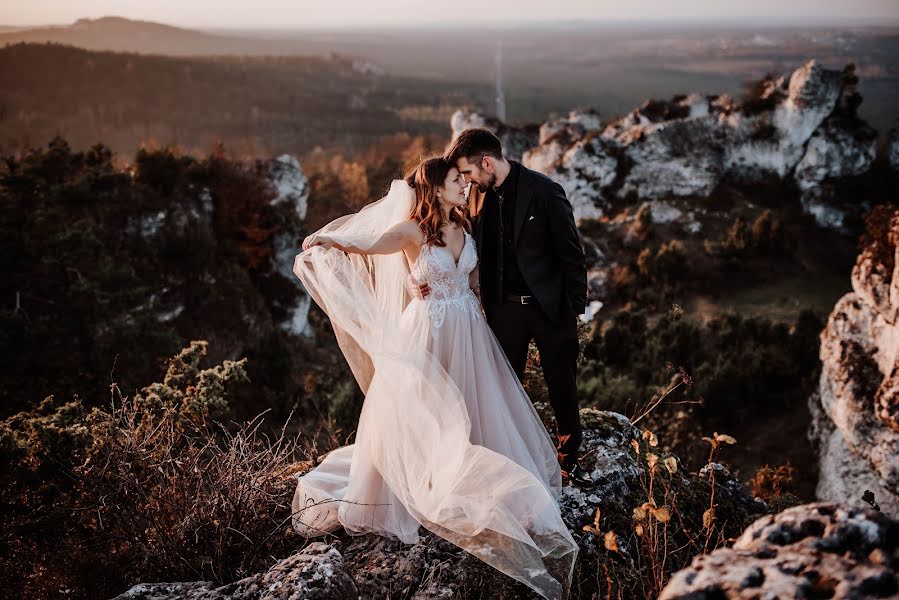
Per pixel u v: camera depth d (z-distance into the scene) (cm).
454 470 293
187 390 449
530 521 285
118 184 2450
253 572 290
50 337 1259
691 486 367
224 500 297
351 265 325
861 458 1428
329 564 241
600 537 302
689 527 331
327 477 346
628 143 4034
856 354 1359
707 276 3238
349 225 335
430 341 313
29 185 2175
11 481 395
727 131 4025
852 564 133
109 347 1288
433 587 271
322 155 12525
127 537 299
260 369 2066
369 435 315
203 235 2558
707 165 3953
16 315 1278
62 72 15075
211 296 2473
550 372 335
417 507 294
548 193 312
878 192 3681
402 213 321
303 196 3288
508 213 319
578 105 19825
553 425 408
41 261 1502
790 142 3900
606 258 3456
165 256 2420
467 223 326
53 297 1509
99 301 1342
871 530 138
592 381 1405
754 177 3997
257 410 1656
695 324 2416
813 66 3800
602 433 388
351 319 313
